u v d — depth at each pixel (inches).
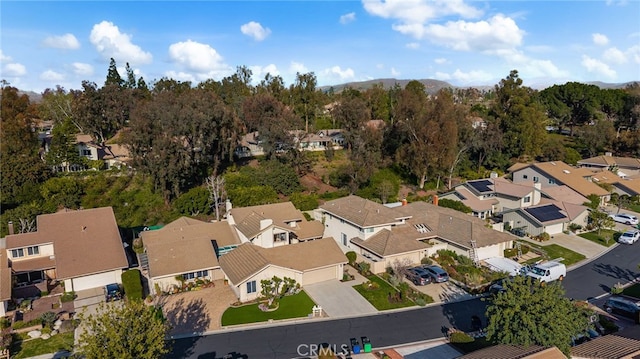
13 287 1480.1
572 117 4690.0
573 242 1989.4
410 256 1675.7
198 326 1239.5
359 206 1911.9
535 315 943.7
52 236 1638.8
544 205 2203.5
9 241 1598.2
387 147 3395.7
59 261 1518.2
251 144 3366.1
